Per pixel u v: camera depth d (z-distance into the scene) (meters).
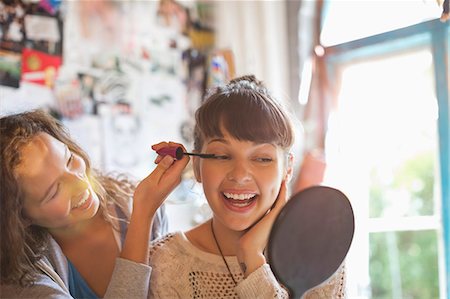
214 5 2.13
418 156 1.73
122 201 0.91
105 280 0.84
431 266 1.71
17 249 0.67
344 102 1.91
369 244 1.83
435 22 1.57
